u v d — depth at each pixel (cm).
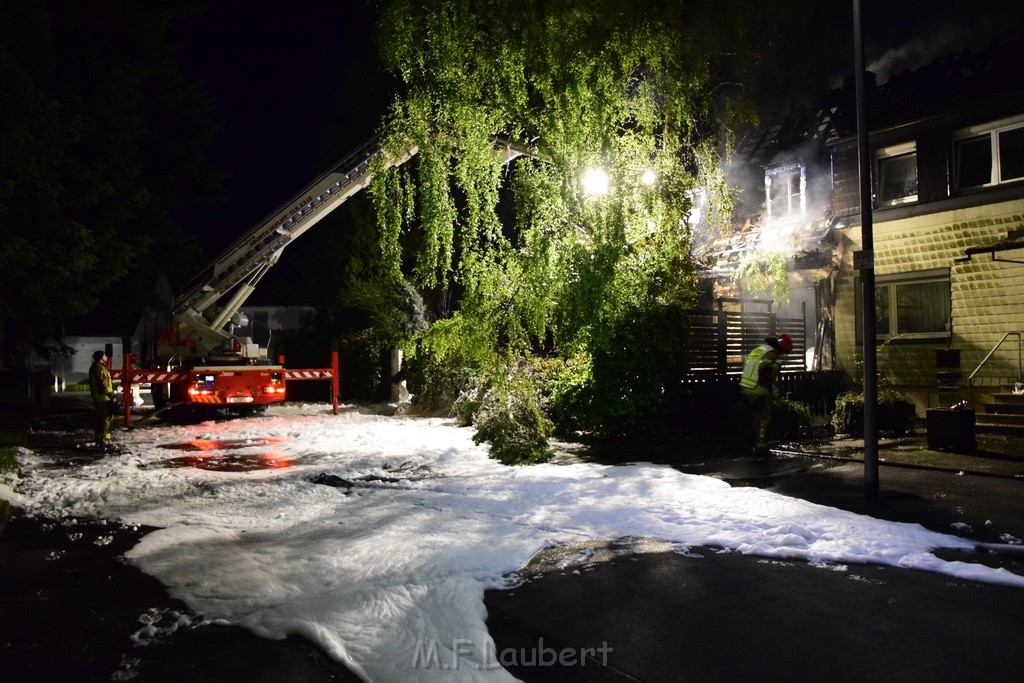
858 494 783
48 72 1927
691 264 1438
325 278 2944
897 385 1473
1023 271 1291
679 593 506
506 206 1434
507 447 1041
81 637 456
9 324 2325
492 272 1102
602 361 1231
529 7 1054
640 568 561
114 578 569
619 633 445
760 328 1577
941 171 1425
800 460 1012
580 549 612
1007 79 1345
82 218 2025
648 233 1205
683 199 1159
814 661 398
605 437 1247
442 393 1742
